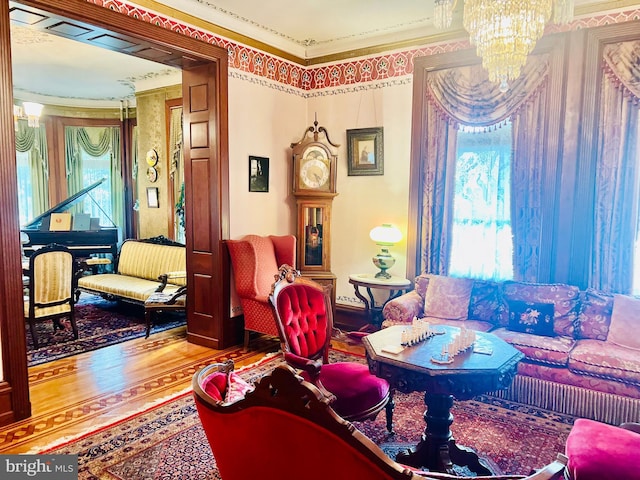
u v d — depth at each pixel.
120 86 6.88
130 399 3.15
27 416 2.86
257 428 1.18
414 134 4.38
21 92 7.28
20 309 2.80
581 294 3.47
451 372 2.03
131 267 6.04
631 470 1.69
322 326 2.88
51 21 3.07
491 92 3.92
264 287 4.16
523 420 2.91
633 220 3.46
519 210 3.87
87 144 7.98
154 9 3.50
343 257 4.99
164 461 2.39
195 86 4.19
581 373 2.93
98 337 4.57
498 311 3.73
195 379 1.49
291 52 4.86
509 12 2.46
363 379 2.47
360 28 4.32
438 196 4.26
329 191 4.71
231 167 4.28
